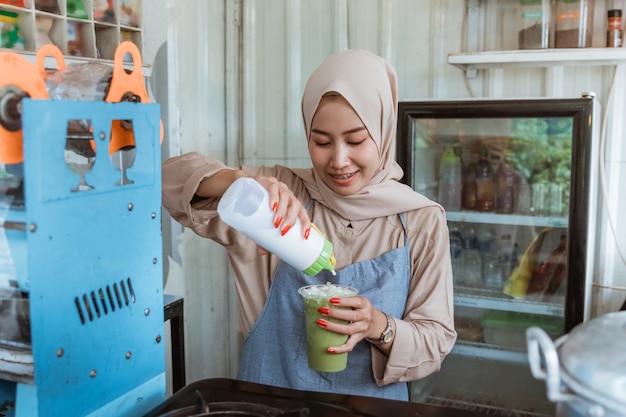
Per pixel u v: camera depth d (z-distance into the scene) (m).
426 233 1.51
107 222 0.81
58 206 0.73
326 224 1.56
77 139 0.86
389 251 1.50
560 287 2.44
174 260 2.66
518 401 2.58
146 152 0.87
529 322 2.57
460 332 2.61
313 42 2.91
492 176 2.53
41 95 0.78
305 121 1.55
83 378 0.79
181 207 1.37
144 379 0.90
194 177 1.28
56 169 0.73
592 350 0.62
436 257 1.50
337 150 1.43
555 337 2.49
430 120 2.57
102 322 0.81
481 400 2.62
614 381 0.58
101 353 0.81
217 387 0.89
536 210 2.45
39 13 1.83
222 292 3.04
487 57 2.41
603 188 2.50
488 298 2.51
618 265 2.55
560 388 0.63
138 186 0.86
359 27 2.82
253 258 1.56
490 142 2.52
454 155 2.57
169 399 0.85
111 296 0.82
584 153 2.14
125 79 0.86
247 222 1.01
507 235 2.56
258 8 2.95
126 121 0.88
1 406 0.90
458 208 2.58
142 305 0.88
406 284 1.51
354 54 1.50
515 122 2.47
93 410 0.81
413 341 1.36
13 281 0.74
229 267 3.07
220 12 2.90
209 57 2.84
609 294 2.56
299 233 1.05
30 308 0.71
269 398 0.85
